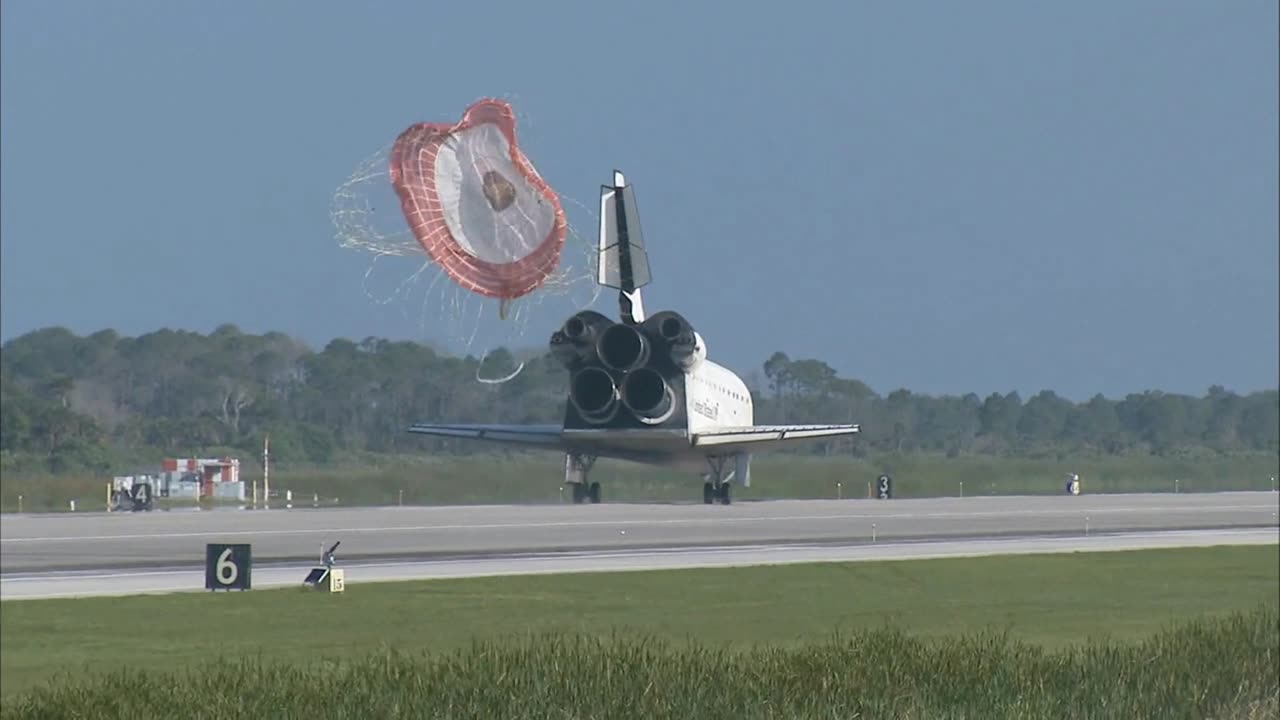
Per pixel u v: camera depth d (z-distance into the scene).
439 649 85.25
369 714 57.91
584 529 183.25
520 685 61.09
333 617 99.81
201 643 88.50
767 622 99.62
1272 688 65.69
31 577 122.38
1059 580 129.25
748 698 59.97
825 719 57.28
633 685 60.88
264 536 168.75
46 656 83.88
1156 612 107.69
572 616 101.56
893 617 103.06
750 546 161.75
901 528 196.62
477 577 124.19
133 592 111.88
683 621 99.88
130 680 67.31
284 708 59.09
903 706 59.62
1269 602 114.50
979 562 144.38
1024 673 65.00
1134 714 59.22
